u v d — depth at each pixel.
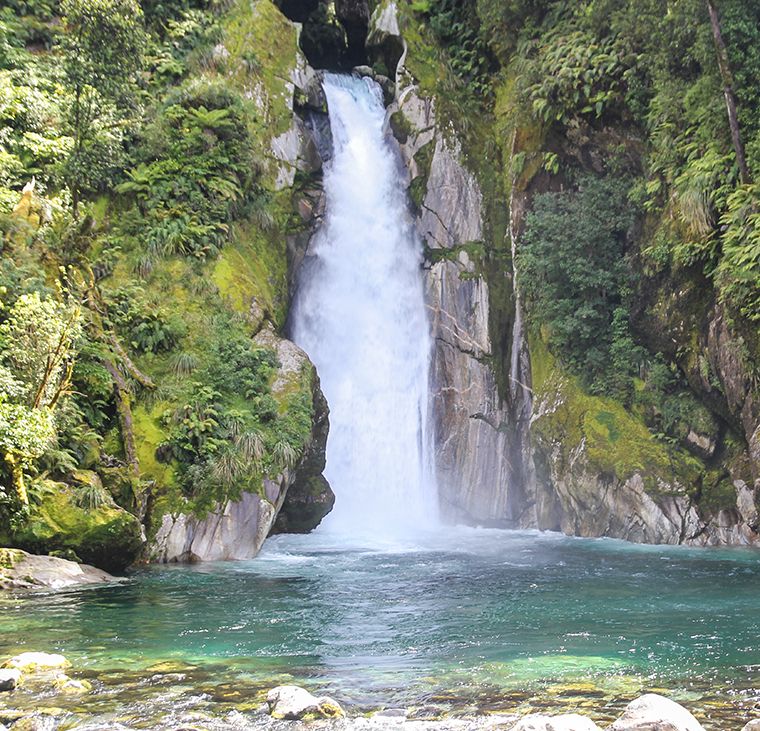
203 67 29.03
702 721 7.55
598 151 25.94
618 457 22.84
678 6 22.64
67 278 21.23
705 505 21.83
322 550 20.55
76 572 16.22
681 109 23.00
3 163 24.38
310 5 38.88
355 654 10.39
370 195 29.80
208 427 19.95
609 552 20.03
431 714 7.89
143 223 24.30
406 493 26.53
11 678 8.77
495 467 25.89
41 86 27.62
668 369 23.56
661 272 23.39
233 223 25.55
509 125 29.00
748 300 20.56
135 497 18.80
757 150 20.70
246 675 9.36
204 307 22.84
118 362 20.77
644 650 10.41
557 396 24.75
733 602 13.74
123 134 25.45
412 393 27.27
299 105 29.75
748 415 21.00
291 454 20.44
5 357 17.95
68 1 23.42
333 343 27.69
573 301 24.97
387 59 33.31
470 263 27.64
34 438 16.30
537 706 8.09
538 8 29.17
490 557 19.23
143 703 8.25
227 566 18.06
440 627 11.99
